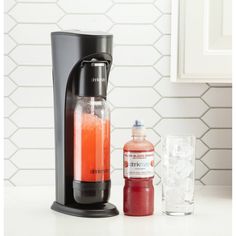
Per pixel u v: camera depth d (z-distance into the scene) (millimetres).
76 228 2207
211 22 2812
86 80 2334
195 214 2426
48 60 3074
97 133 2354
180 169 2385
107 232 2156
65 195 2430
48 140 3092
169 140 2379
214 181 3115
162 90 3092
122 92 3084
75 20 3068
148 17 3074
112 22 3072
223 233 2150
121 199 2725
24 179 3096
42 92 3082
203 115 3104
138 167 2357
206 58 2824
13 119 3076
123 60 3076
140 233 2146
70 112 2410
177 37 2840
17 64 3066
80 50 2316
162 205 2436
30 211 2479
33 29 3066
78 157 2369
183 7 2820
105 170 2385
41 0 3059
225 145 3109
